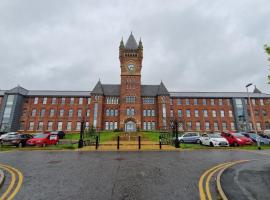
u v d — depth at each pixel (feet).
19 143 60.95
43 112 162.30
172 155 41.16
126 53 166.09
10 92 158.40
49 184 19.53
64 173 24.31
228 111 169.37
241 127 162.81
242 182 20.12
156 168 27.30
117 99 162.09
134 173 24.22
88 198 15.65
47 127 158.51
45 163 31.48
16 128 153.69
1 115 151.74
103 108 158.61
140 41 171.22
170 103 170.30
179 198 15.65
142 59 168.96
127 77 160.25
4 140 60.49
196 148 55.47
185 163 31.27
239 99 171.53
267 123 166.61
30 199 15.53
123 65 163.84
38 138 62.54
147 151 49.08
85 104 165.17
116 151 49.16
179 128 161.07
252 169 26.58
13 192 17.17
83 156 39.73
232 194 16.55
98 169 26.66
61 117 161.58
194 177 22.25
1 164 30.73
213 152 47.01
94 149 52.85
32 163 31.53
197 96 172.65
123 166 28.76
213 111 169.48
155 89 175.11
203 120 166.20
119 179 21.36
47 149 53.26
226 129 164.55
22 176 22.85
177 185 19.13
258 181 20.49
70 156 39.75
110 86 176.86
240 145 64.75
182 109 168.86
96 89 159.63
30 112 161.17
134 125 148.66
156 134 108.06
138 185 19.12
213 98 172.65
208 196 16.14
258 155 41.50
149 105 162.91
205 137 68.54
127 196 16.07
